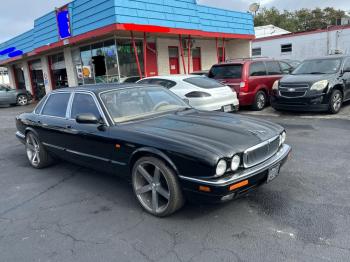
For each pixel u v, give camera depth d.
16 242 3.26
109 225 3.49
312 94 8.60
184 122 3.97
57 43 15.07
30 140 5.79
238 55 19.83
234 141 3.33
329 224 3.19
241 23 17.41
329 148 5.71
